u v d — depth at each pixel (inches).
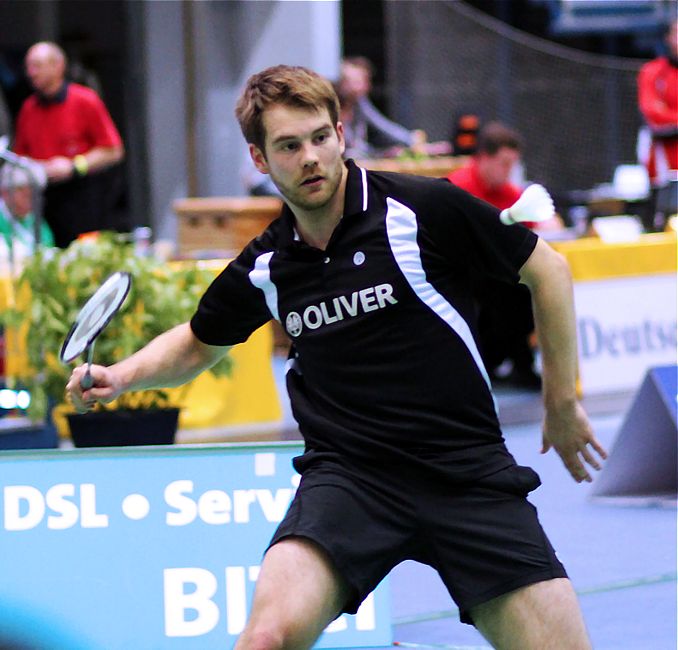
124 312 618.2
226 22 1392.7
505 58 1512.1
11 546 407.8
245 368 844.6
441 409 315.3
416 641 466.6
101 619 410.9
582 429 326.0
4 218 833.5
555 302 318.0
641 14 1743.4
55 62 961.5
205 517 422.6
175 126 1407.5
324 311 318.7
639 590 524.1
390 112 1502.2
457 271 319.9
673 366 666.8
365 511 311.1
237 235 1080.8
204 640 418.0
